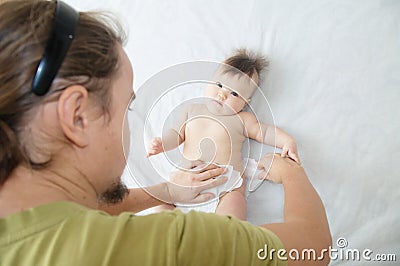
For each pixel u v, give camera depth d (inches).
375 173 32.7
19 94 15.9
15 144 16.0
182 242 15.5
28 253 14.6
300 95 36.2
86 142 17.6
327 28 37.1
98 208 22.5
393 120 33.6
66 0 43.5
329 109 35.2
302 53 37.0
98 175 19.0
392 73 34.7
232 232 16.7
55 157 16.8
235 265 16.1
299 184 29.5
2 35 16.3
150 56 40.2
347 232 32.1
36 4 17.6
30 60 15.9
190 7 40.9
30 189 16.3
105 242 14.8
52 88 16.3
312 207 25.9
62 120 16.4
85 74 17.1
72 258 14.3
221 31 39.4
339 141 34.2
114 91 18.8
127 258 14.7
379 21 36.3
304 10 38.1
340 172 33.5
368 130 33.9
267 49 37.8
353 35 36.4
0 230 15.1
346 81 35.4
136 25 41.6
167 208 32.4
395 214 31.6
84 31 17.7
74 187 17.6
